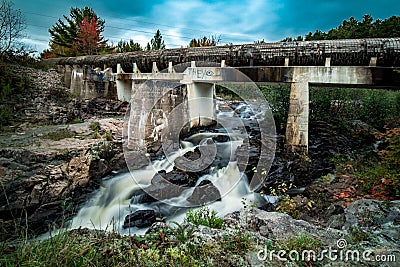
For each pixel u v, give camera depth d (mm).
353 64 7820
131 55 12719
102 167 7125
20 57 14836
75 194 6188
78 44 26375
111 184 6949
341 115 12047
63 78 14859
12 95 11023
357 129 10438
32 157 6223
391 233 3305
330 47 7914
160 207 5785
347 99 12547
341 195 5066
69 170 6309
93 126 9109
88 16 29312
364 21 25453
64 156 6594
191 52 10289
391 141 5355
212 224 3471
